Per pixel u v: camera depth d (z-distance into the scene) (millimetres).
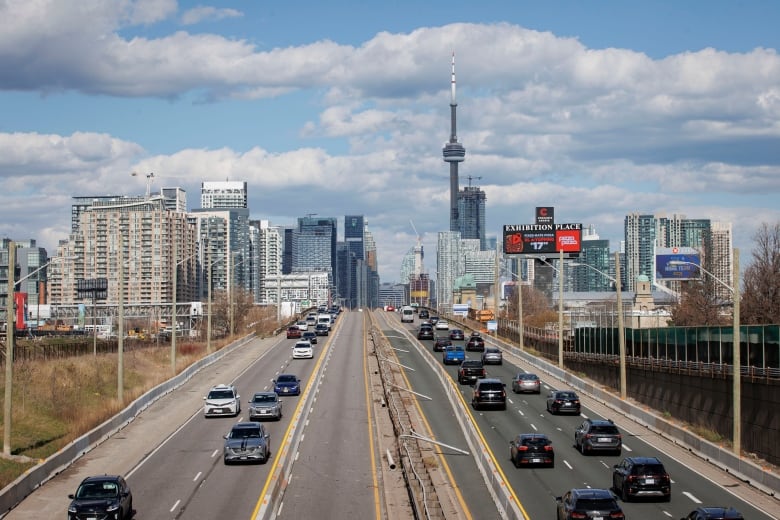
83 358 98312
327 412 75562
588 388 87438
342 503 45031
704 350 70250
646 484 43656
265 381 97062
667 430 63969
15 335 128750
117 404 73875
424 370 107188
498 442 62188
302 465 54594
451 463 55969
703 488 47344
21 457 52938
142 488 48062
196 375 103188
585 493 37406
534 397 86438
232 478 50125
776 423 52062
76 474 52344
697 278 142125
